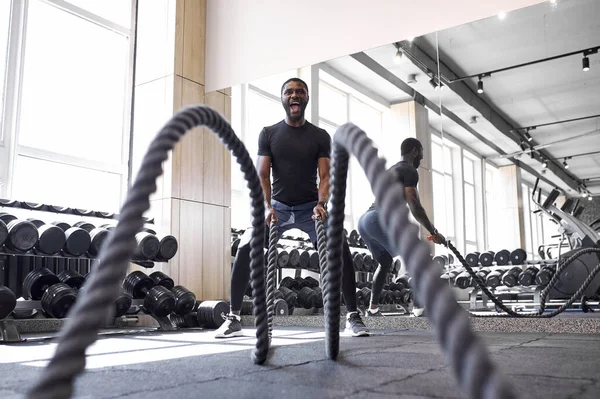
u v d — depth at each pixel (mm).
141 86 5035
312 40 4699
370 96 4398
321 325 4094
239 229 5168
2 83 4145
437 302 443
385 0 4383
